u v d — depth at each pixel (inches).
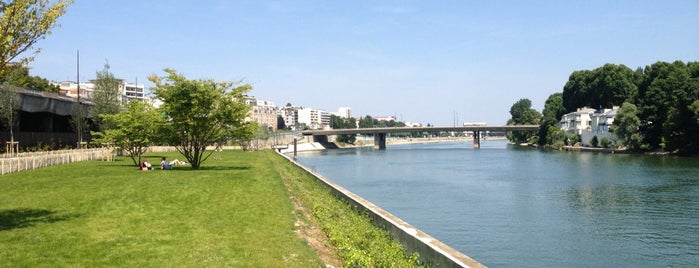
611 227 1382.9
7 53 687.7
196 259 547.8
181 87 1852.9
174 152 3919.8
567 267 1034.1
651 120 4530.0
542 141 7229.3
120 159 2618.1
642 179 2447.1
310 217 940.0
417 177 2829.7
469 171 3196.4
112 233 670.5
